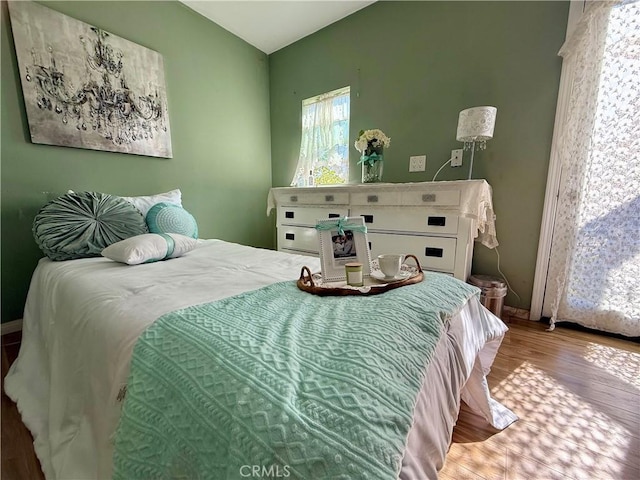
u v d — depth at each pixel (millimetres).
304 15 2496
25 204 1677
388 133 2422
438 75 2145
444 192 1767
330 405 398
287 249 2652
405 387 466
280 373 448
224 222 2816
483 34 1951
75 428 813
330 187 2260
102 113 1900
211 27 2539
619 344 1631
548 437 998
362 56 2482
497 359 1481
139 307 760
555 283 1880
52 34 1672
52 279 1218
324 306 717
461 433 1023
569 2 1675
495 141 1979
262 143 3131
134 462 500
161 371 537
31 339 1313
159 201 1997
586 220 1744
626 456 918
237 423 403
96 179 1936
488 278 1986
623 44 1544
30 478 850
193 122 2469
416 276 954
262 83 3078
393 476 351
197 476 424
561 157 1772
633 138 1571
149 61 2115
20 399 1109
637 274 1636
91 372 750
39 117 1661
